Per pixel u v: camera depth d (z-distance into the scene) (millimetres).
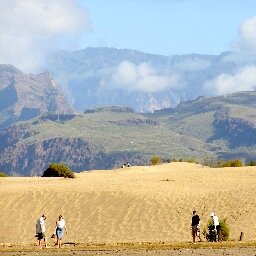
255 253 71875
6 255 74312
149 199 116500
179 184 138750
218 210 109375
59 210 116500
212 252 73375
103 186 134250
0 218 115250
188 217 107875
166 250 76562
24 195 123438
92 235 103938
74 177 186375
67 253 75188
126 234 103062
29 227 111125
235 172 166000
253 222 102125
